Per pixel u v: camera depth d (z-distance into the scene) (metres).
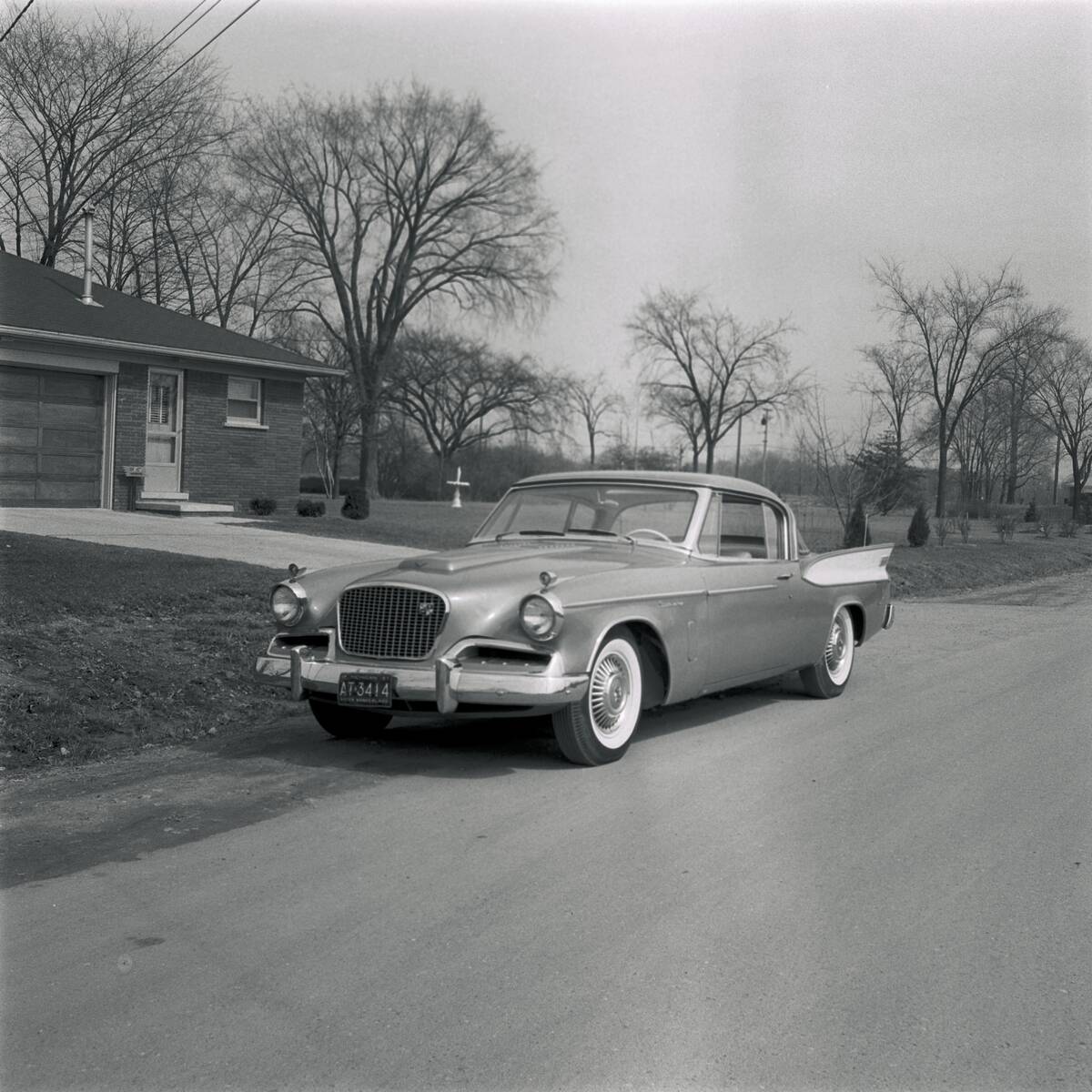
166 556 13.87
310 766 6.44
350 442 52.22
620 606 6.41
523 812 5.49
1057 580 25.47
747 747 6.99
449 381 63.75
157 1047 3.12
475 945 3.83
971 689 9.32
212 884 4.44
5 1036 3.18
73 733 6.94
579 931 3.96
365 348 49.59
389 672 6.14
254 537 18.52
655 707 7.63
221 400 23.50
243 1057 3.08
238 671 8.73
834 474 27.67
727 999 3.44
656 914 4.14
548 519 7.89
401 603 6.24
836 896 4.34
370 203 48.78
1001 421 55.44
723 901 4.28
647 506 7.62
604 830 5.18
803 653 8.30
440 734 7.35
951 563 25.59
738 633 7.46
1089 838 5.14
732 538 7.78
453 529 25.06
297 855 4.80
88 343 20.78
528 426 63.59
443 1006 3.38
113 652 8.66
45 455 21.00
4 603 9.76
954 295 49.88
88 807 5.57
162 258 40.41
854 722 7.86
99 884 4.45
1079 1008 3.42
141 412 22.06
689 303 66.19
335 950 3.78
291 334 47.06
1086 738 7.32
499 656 6.15
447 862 4.72
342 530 21.81
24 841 5.02
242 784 6.04
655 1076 2.99
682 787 5.98
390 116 47.66
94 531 17.30
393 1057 3.08
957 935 3.98
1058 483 70.00
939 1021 3.32
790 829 5.23
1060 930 4.03
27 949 3.79
